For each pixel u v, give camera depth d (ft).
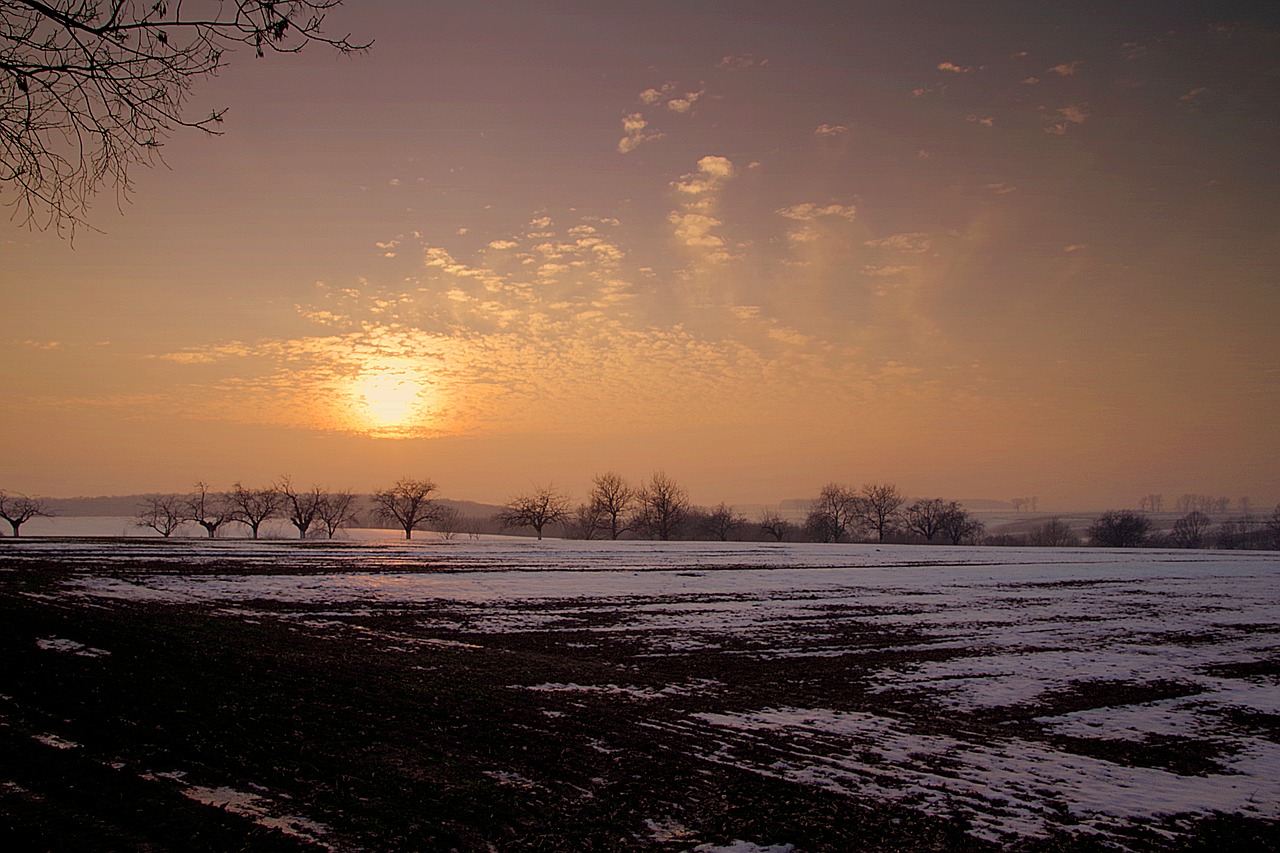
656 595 144.25
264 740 37.78
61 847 24.40
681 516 488.44
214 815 28.45
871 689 73.00
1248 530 595.88
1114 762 52.24
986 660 90.07
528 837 30.35
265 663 56.85
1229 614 135.64
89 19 28.81
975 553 323.98
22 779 29.35
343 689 51.08
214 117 31.96
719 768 41.96
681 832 32.27
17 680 41.47
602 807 34.32
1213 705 71.46
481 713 49.16
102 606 88.48
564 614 116.26
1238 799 44.86
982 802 40.06
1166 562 277.03
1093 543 543.80
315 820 29.37
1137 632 114.21
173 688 44.34
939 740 54.34
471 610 115.85
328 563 189.78
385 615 106.01
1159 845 36.09
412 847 28.04
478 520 556.92
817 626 112.27
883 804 38.11
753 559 257.75
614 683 67.36
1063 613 132.98
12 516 371.56
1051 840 35.35
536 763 39.68
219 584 131.64
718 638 99.60
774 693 68.33
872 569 219.41
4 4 28.55
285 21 29.68
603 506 472.03
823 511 524.93
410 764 37.24
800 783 40.37
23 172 31.17
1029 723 62.90
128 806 28.27
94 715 37.60
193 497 419.54
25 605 73.51
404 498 429.38
